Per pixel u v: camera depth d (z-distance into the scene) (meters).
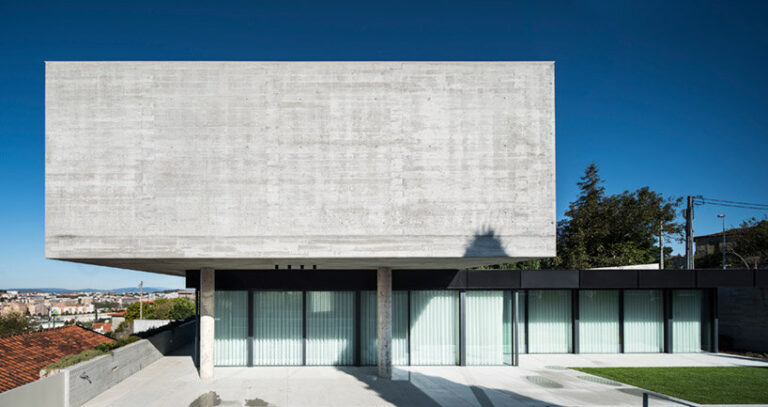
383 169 11.14
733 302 20.09
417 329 15.66
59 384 9.86
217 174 10.95
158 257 10.78
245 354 15.25
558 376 13.82
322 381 13.09
